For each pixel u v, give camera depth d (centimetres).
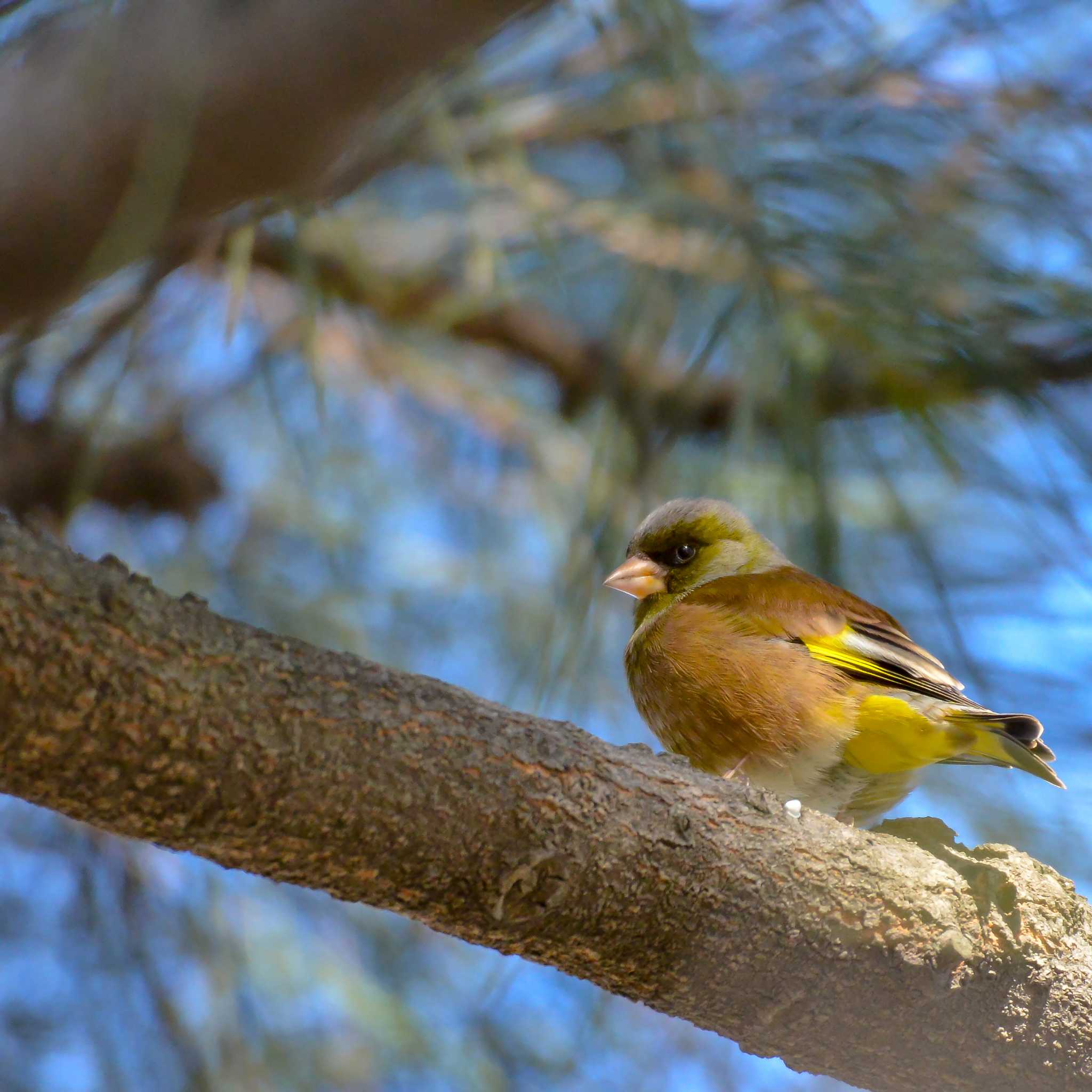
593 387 896
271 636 442
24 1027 660
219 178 361
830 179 610
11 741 396
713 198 608
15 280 367
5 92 351
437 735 461
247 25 339
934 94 642
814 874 532
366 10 335
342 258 745
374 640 850
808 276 608
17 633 387
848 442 700
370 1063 717
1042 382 644
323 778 439
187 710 414
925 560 638
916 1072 564
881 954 539
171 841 438
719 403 713
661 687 834
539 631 832
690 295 653
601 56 623
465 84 585
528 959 519
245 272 584
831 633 811
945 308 627
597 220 643
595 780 495
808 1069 571
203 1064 668
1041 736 722
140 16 346
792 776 806
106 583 407
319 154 362
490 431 895
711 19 617
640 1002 545
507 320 870
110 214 352
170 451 840
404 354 842
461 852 468
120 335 767
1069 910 577
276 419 738
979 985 551
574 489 870
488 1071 745
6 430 796
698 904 514
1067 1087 568
